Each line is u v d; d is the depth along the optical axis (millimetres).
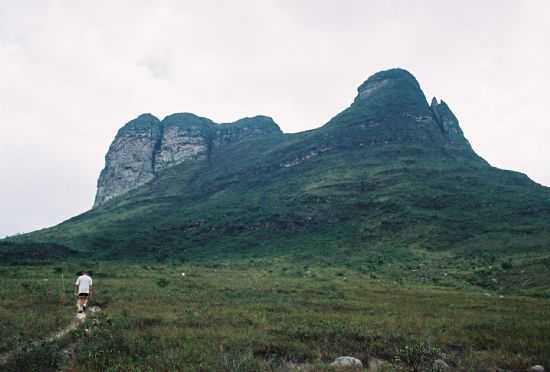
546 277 39969
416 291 34156
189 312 18469
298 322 16531
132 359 10469
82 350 11141
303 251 80938
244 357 10352
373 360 11812
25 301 21500
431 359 10930
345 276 50406
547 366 11312
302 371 10352
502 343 13367
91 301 22656
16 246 87438
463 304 24875
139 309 19719
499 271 47281
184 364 9852
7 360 9961
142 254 93000
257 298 25859
